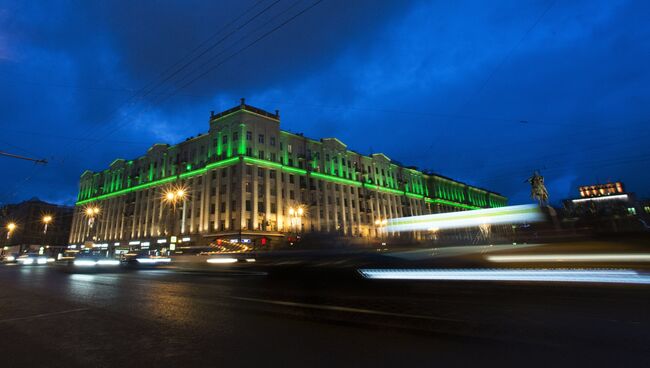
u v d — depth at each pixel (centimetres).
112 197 6788
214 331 530
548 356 402
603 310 625
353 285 1045
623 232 942
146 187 6109
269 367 380
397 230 1184
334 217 5884
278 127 5441
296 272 1203
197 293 941
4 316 653
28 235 7556
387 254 1122
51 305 767
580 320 559
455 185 9106
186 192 5300
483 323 551
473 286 941
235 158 4812
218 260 1872
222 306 734
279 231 4897
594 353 410
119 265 2778
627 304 667
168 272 1839
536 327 523
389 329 528
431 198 8231
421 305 710
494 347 436
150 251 2986
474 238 1105
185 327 556
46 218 6694
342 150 6412
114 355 426
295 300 802
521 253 1027
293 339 483
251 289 1015
